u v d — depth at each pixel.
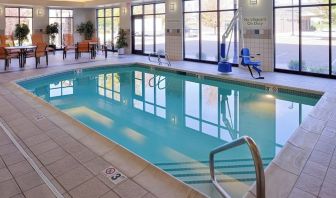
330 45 7.66
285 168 3.11
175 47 12.17
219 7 10.57
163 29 13.53
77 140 3.80
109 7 16.39
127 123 5.41
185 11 11.78
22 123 4.54
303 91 6.55
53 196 2.54
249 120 5.43
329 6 7.65
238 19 9.46
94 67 10.65
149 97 7.32
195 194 2.53
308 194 2.61
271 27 8.69
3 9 14.85
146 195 2.54
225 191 2.82
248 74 8.50
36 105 5.61
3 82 7.72
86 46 12.71
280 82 7.23
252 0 9.01
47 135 4.00
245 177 3.28
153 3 13.61
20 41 15.40
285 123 5.20
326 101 5.55
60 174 2.93
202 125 5.27
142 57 13.24
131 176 2.86
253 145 1.85
